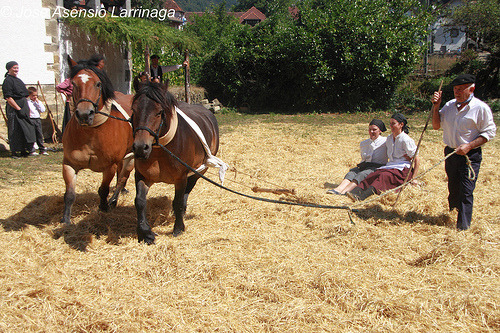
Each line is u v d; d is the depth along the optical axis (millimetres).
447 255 3924
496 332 2867
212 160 4906
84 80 4223
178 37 12078
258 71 19438
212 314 3066
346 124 15008
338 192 6199
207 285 3504
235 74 19547
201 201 5902
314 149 10086
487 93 19688
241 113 18594
